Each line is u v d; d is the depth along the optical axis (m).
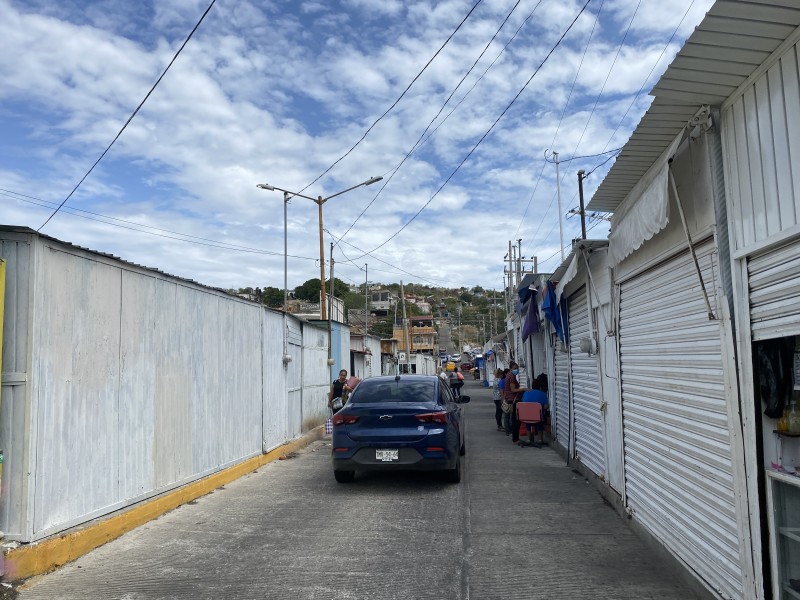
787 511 3.59
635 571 5.22
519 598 4.64
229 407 9.84
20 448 5.11
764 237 3.54
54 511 5.45
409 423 8.62
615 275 7.11
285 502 7.95
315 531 6.51
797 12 3.07
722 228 4.09
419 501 7.94
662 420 5.53
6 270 5.14
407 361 48.50
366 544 6.02
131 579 5.05
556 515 7.16
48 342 5.39
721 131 4.08
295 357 14.18
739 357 3.91
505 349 39.34
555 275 10.39
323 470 10.59
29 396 5.13
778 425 3.69
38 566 5.08
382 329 76.56
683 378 4.95
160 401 7.54
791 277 3.37
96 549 5.85
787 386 3.65
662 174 4.53
